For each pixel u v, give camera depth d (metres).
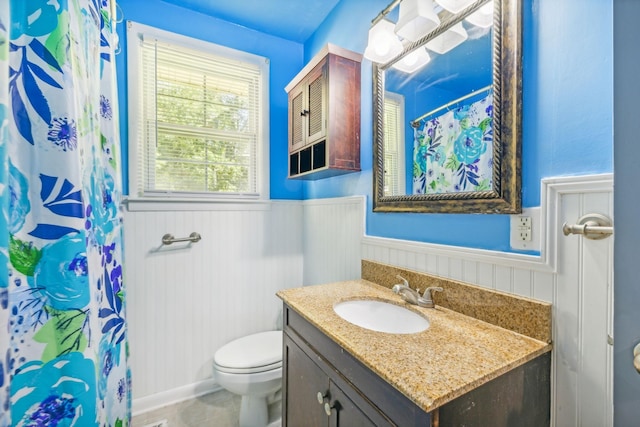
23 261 0.60
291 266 2.14
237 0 1.73
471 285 0.99
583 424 0.74
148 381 1.69
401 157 1.28
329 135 1.45
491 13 0.92
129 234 1.63
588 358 0.73
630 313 0.41
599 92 0.70
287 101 2.13
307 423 1.05
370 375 0.73
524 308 0.84
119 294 1.08
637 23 0.40
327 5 1.77
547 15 0.80
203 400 1.77
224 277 1.91
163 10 1.73
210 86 1.89
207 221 1.85
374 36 1.24
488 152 0.95
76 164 0.68
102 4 1.05
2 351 0.53
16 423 0.59
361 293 1.25
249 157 2.02
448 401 0.58
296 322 1.14
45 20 0.64
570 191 0.75
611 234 0.65
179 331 1.77
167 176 1.76
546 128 0.80
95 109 0.90
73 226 0.66
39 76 0.63
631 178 0.41
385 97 1.36
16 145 0.60
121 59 1.62
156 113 1.73
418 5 1.03
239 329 1.96
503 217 0.91
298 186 2.17
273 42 2.08
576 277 0.75
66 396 0.65
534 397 0.75
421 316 1.03
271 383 1.47
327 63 1.45
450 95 1.07
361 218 1.53
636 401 0.41
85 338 0.68
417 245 1.20
